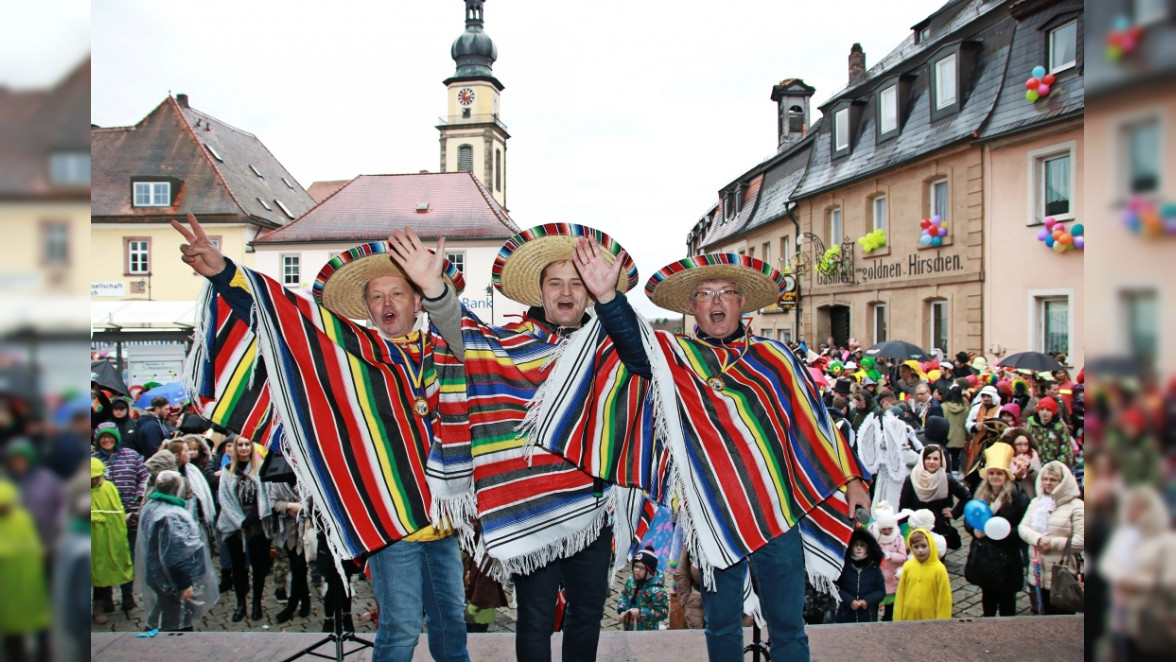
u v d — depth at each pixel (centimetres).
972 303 1414
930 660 360
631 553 306
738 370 301
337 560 268
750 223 2550
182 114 3200
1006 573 495
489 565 306
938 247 1505
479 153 5981
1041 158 1283
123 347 1598
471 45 6009
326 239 3112
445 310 272
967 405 912
